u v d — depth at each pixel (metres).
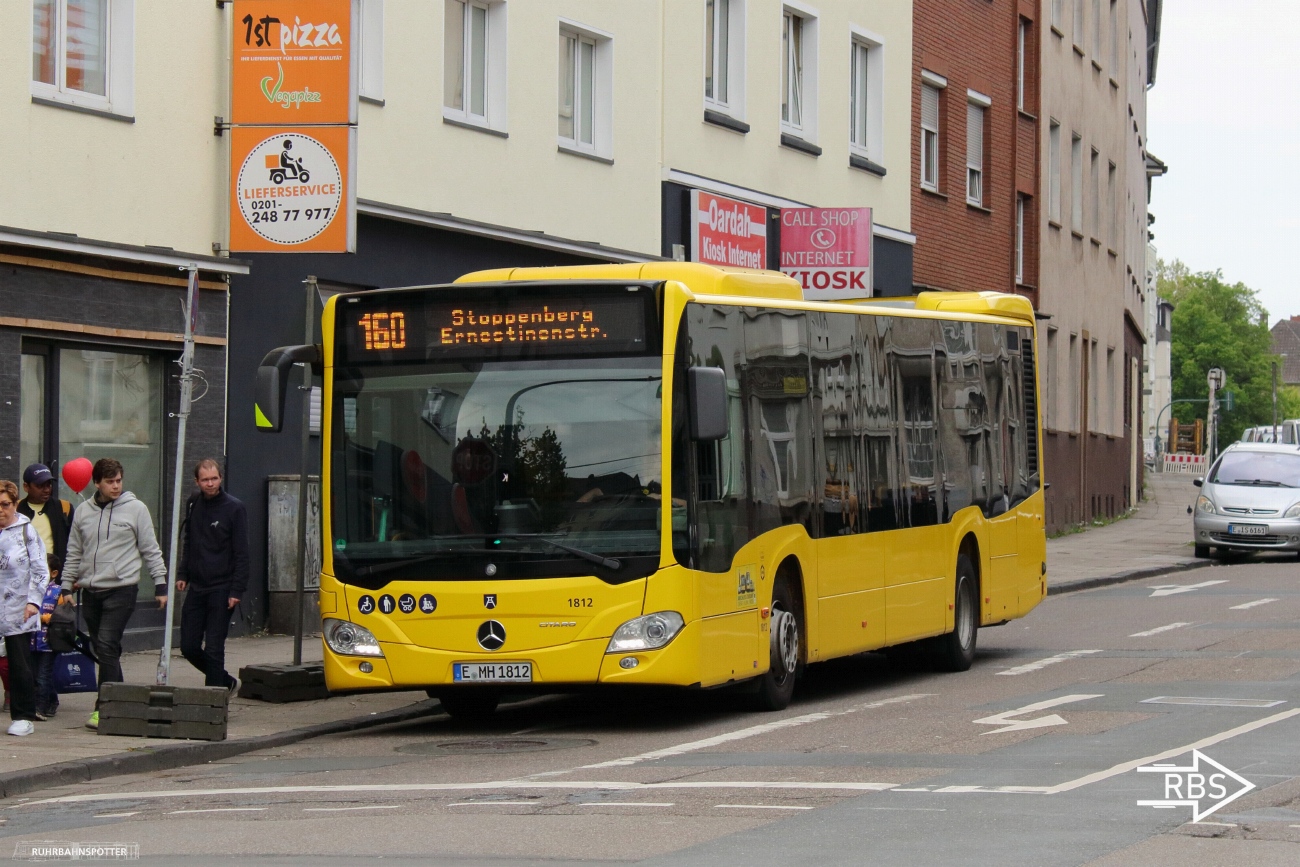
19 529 15.25
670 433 14.82
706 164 33.53
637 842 9.81
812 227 35.09
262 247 21.34
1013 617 22.38
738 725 15.61
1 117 19.52
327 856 9.64
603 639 14.70
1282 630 23.69
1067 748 13.43
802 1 37.12
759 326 16.42
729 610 15.50
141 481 21.78
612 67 30.62
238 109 21.34
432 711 17.42
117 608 16.17
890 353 19.20
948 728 14.91
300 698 17.73
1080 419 56.34
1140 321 80.31
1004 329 22.61
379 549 15.24
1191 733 14.17
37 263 19.80
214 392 22.38
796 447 16.95
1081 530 52.91
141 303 21.23
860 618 18.09
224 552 17.09
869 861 9.16
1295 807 10.71
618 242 30.78
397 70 25.41
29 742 14.73
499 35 27.81
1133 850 9.38
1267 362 178.50
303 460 18.30
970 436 21.20
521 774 12.88
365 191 24.78
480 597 14.90
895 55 40.91
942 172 43.88
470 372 15.24
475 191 27.08
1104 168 60.09
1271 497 40.44
